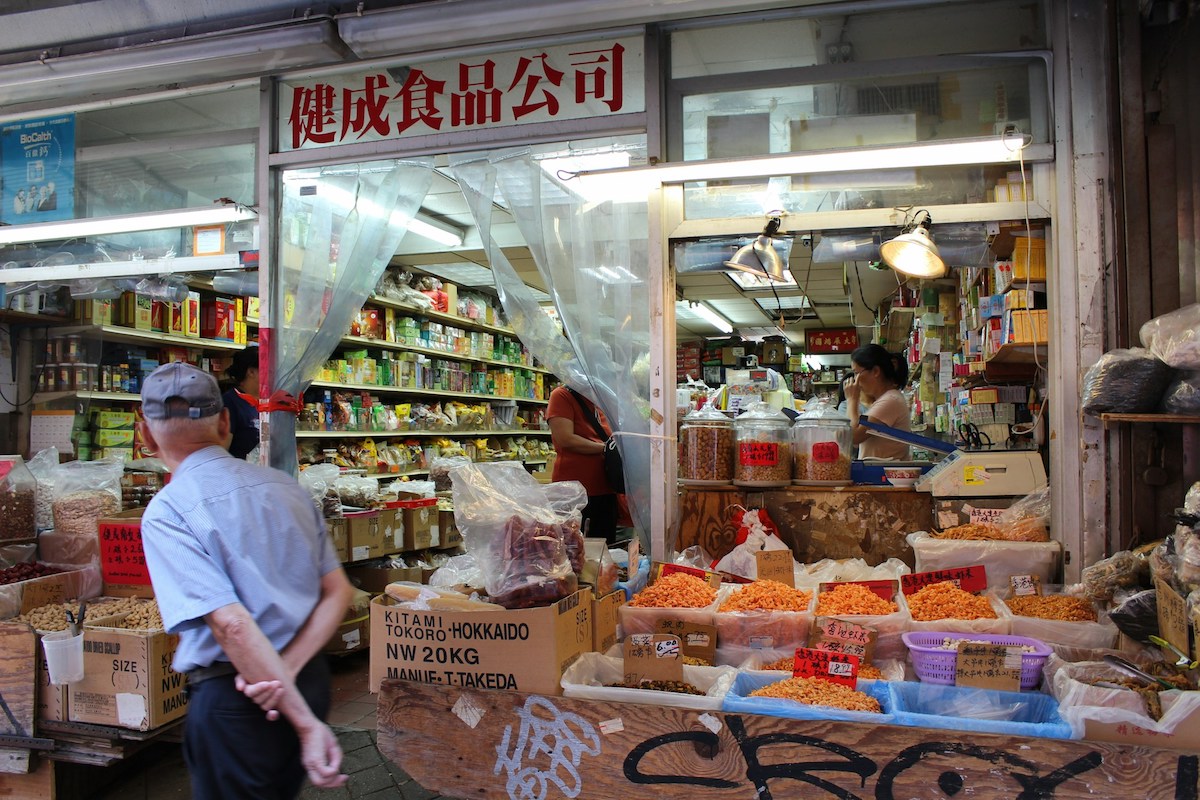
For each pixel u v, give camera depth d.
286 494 1.85
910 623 2.49
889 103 3.16
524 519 2.42
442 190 4.71
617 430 3.33
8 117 4.14
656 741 2.08
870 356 4.57
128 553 3.35
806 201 3.23
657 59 3.26
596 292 3.37
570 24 3.20
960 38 3.10
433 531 5.49
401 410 6.72
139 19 3.74
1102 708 1.90
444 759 2.25
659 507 3.25
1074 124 2.96
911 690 2.19
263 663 1.59
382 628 2.35
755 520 3.14
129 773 3.22
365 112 3.62
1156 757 1.81
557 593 2.34
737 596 2.69
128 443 4.93
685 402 5.17
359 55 3.48
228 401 4.18
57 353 4.74
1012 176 3.08
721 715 2.04
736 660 2.55
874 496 3.26
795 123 3.22
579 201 3.40
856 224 3.14
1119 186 2.92
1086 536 2.91
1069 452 2.96
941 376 5.69
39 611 3.08
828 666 2.27
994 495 3.15
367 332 6.21
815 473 3.34
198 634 1.69
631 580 2.97
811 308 8.12
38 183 4.12
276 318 3.76
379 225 3.72
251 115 3.86
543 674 2.22
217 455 1.82
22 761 2.89
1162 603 2.26
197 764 1.67
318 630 1.77
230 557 1.69
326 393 5.93
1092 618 2.53
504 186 3.48
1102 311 2.93
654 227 3.28
